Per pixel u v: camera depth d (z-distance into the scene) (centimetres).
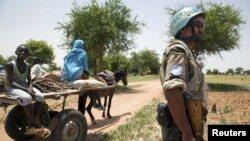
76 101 1598
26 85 721
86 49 2859
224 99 1705
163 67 280
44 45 6550
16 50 709
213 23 2878
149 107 1438
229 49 3005
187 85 269
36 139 807
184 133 253
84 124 763
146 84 3591
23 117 794
